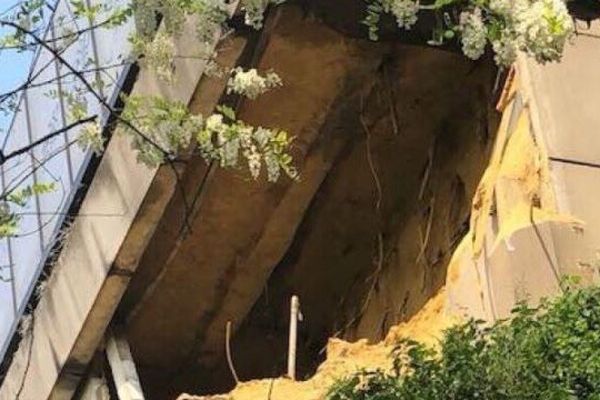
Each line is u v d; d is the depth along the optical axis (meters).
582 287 15.29
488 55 19.97
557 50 10.25
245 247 23.61
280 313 25.19
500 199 17.30
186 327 25.23
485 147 19.70
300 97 20.78
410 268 21.61
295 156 21.77
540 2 10.16
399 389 13.75
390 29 19.58
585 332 13.26
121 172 22.05
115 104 17.94
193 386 26.09
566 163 17.36
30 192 11.31
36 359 25.48
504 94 18.81
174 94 19.58
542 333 13.40
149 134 11.06
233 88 12.94
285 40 19.80
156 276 24.12
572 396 12.43
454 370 13.48
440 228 20.80
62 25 12.73
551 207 17.03
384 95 21.00
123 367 23.70
